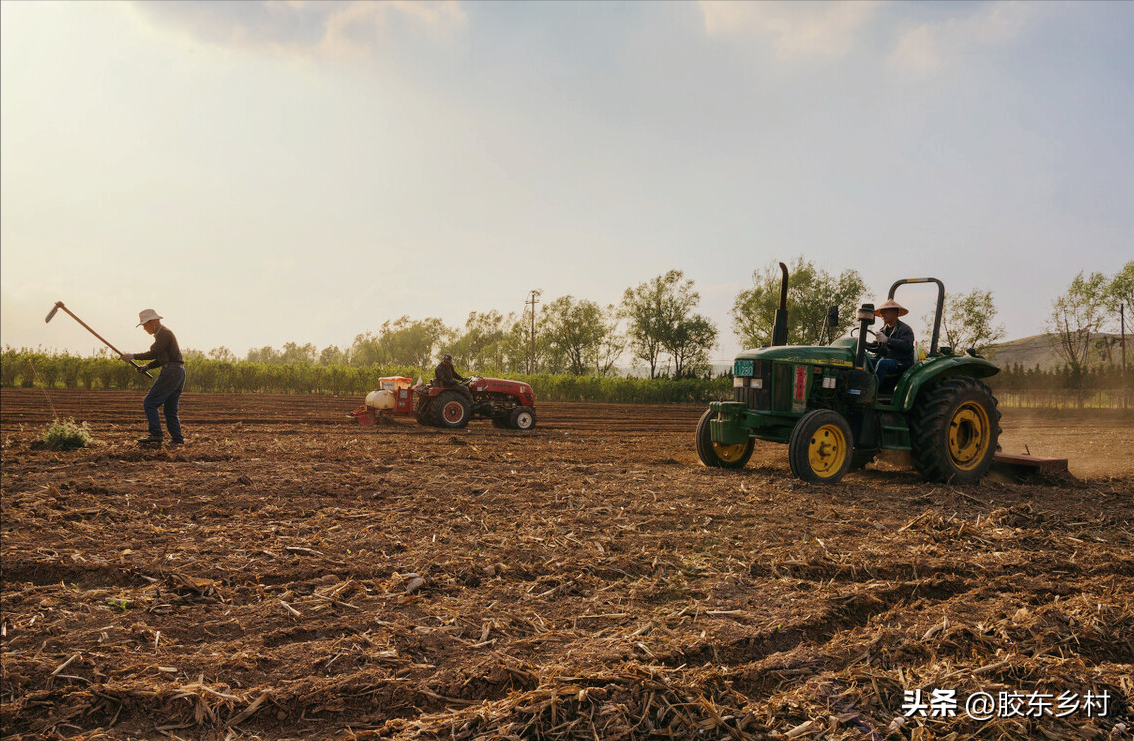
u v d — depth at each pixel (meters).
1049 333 36.03
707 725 2.31
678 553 4.26
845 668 2.74
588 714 2.35
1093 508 5.94
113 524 4.77
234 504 5.48
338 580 3.68
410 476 6.79
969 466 7.39
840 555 4.26
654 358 55.66
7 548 4.10
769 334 41.75
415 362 65.50
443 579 3.70
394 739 2.22
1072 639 3.04
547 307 58.19
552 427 15.31
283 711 2.39
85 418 13.23
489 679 2.59
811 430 6.79
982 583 3.83
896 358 7.55
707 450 7.93
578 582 3.70
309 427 12.76
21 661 2.65
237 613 3.21
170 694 2.44
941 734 2.31
